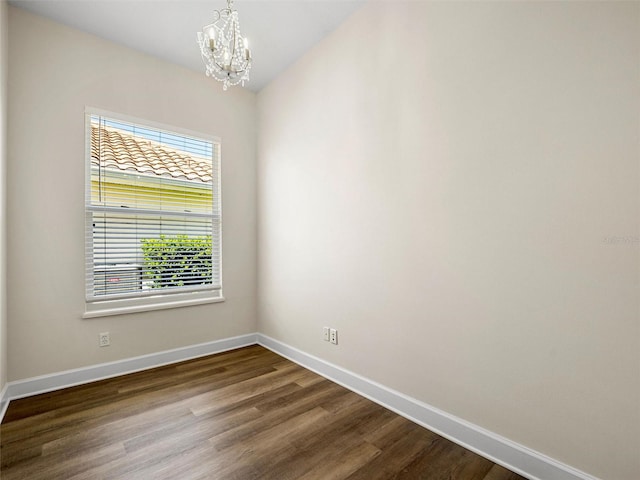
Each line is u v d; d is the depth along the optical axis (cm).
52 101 228
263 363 282
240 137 330
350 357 233
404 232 195
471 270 163
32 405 204
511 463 148
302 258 278
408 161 193
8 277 211
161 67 279
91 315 241
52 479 141
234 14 180
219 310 313
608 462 122
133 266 266
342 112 239
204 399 215
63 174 232
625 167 118
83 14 225
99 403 208
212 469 148
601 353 124
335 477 143
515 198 147
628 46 117
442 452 161
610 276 122
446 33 174
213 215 313
